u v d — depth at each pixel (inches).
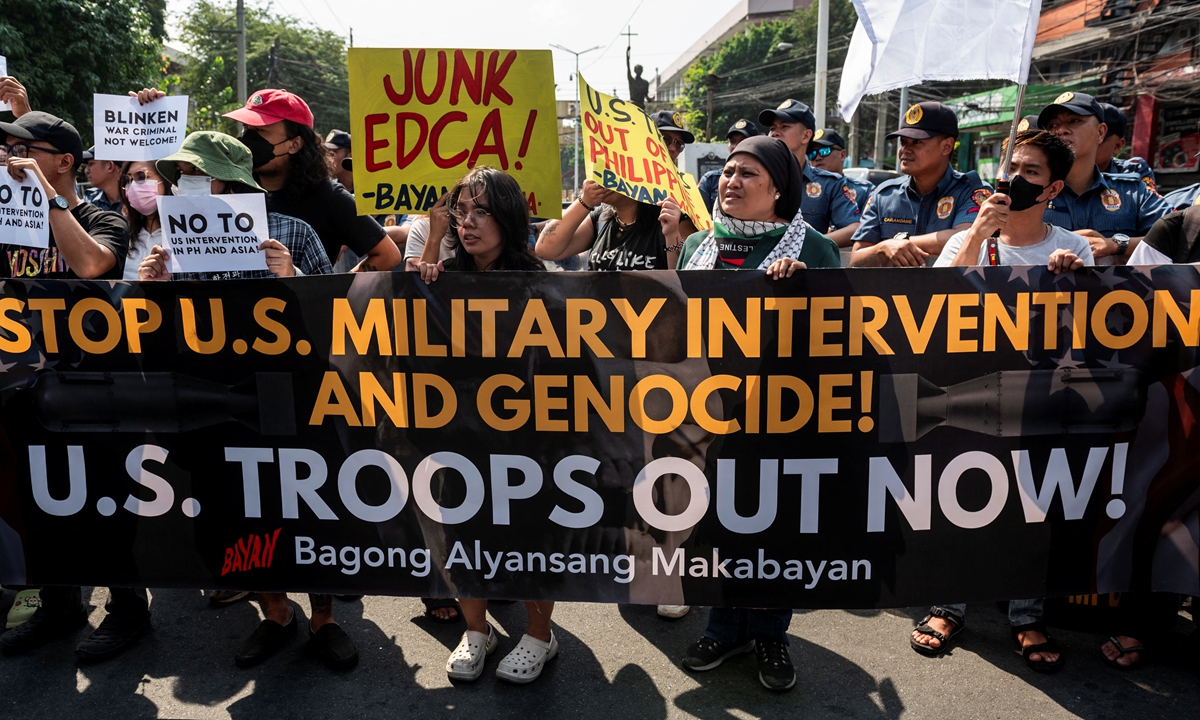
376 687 108.4
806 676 110.0
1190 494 90.2
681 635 122.1
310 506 96.0
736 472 91.5
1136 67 717.3
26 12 559.2
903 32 98.5
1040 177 102.8
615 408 91.4
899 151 144.6
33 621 118.4
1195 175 662.5
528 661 109.0
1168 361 89.1
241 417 94.9
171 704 104.7
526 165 108.0
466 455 93.5
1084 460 90.6
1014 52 94.7
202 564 97.9
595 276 89.3
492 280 90.4
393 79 105.3
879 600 92.5
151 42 660.7
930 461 90.5
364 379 93.2
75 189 120.6
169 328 94.0
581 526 93.7
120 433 95.9
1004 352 88.9
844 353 89.0
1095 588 92.4
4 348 94.7
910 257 122.6
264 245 98.9
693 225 142.4
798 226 106.6
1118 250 132.8
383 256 129.6
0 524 97.9
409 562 96.2
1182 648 111.7
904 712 101.6
